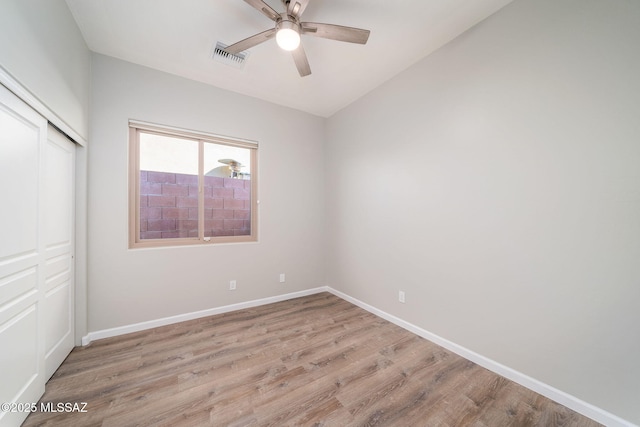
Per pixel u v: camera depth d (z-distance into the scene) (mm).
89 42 2104
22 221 1338
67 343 1953
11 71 1179
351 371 1823
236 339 2270
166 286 2549
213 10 1793
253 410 1458
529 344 1662
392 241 2664
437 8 1770
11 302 1261
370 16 1844
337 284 3502
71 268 2002
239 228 3080
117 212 2312
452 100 2086
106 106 2262
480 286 1916
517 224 1711
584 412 1431
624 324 1317
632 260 1293
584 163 1435
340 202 3428
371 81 2721
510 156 1738
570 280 1492
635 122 1278
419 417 1419
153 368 1836
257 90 2900
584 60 1426
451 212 2104
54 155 1719
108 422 1362
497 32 1793
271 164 3209
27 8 1290
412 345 2195
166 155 2639
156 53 2252
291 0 1472
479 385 1687
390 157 2676
